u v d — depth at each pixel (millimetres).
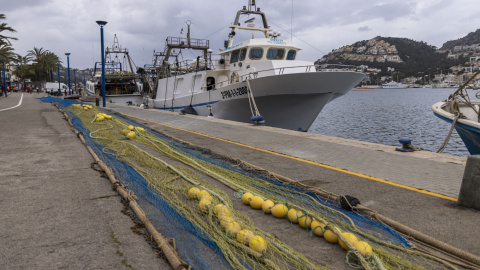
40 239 3150
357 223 3605
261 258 2758
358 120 43125
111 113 17906
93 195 4441
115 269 2652
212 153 7359
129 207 3984
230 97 17984
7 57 49219
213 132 11344
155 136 9844
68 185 4879
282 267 2701
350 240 2928
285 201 3883
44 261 2754
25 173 5543
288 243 3164
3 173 5539
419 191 4746
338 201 4180
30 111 19266
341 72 15188
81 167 5977
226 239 3076
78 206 4023
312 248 3068
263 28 21688
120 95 37312
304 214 3512
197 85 21016
